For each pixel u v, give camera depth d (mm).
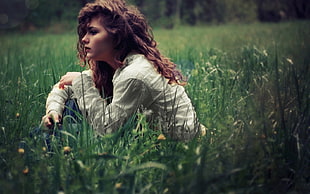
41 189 2281
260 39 8055
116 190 2230
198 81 4398
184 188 2127
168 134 2949
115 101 3027
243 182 2352
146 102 3062
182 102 3088
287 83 3402
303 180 2631
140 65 3059
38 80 4469
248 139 2576
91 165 2449
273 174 2496
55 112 3238
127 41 3148
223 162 2443
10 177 2318
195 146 2676
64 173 2465
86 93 3111
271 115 2844
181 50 7664
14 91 4164
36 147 2748
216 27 16344
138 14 3234
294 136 2695
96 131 3029
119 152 2744
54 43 10898
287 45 7090
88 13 3127
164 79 3088
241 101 3334
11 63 6344
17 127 3246
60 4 19656
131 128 2994
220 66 5215
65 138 2879
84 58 3438
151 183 2385
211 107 3512
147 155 2578
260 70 4941
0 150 2588
